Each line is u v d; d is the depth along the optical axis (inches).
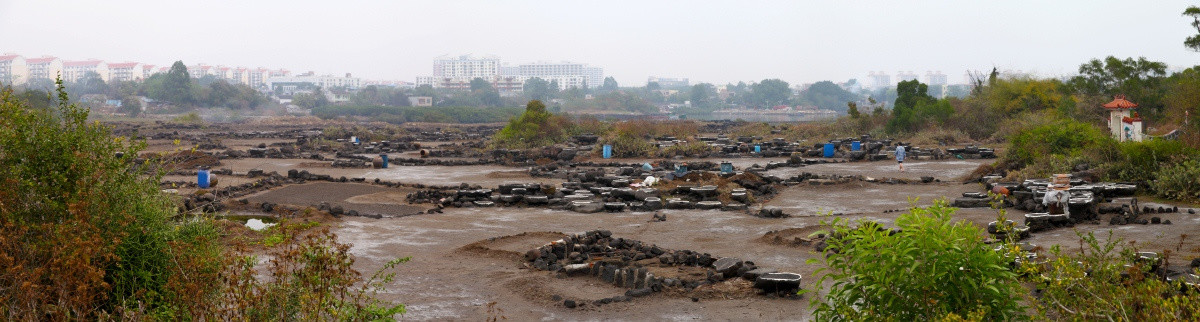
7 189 327.9
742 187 1136.8
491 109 6338.6
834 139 2364.7
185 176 1376.7
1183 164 973.2
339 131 2881.4
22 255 312.0
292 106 7406.5
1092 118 2134.6
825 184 1177.4
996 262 283.7
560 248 648.4
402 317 468.4
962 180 1291.8
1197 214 810.2
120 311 323.3
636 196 1031.0
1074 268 290.0
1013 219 829.8
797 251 679.7
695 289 519.5
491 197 1048.2
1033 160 1266.0
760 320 456.1
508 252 662.5
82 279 302.7
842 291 299.0
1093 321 270.8
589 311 481.4
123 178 374.0
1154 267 481.1
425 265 627.5
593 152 1982.0
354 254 673.0
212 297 320.5
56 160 351.3
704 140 2432.3
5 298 279.7
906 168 1577.3
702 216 913.5
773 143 2148.1
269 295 314.0
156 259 367.9
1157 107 2138.3
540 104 2388.0
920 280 275.7
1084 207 797.9
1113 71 2202.3
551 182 1349.7
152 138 2723.9
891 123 2522.1
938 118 2487.7
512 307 496.1
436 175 1494.8
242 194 1094.4
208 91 6624.0
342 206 981.2
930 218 283.6
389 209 965.8
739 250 693.9
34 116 359.3
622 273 547.2
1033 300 293.7
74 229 320.2
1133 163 1076.5
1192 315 241.0
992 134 2367.1
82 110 376.8
